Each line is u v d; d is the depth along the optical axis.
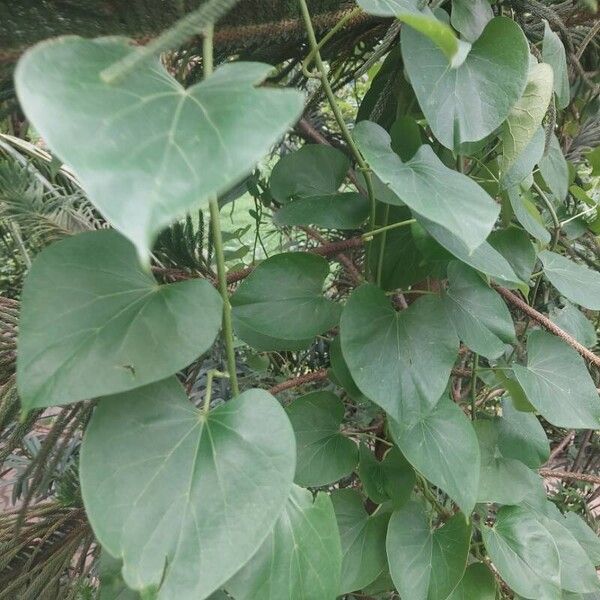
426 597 0.51
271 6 0.41
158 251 0.52
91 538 0.60
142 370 0.28
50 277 0.29
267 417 0.31
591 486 1.06
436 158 0.42
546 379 0.55
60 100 0.20
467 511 0.46
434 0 0.44
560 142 0.87
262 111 0.21
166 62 0.43
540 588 0.55
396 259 0.53
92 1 0.33
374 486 0.55
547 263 0.59
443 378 0.44
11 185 0.52
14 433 0.47
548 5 0.62
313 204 0.50
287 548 0.34
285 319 0.46
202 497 0.28
